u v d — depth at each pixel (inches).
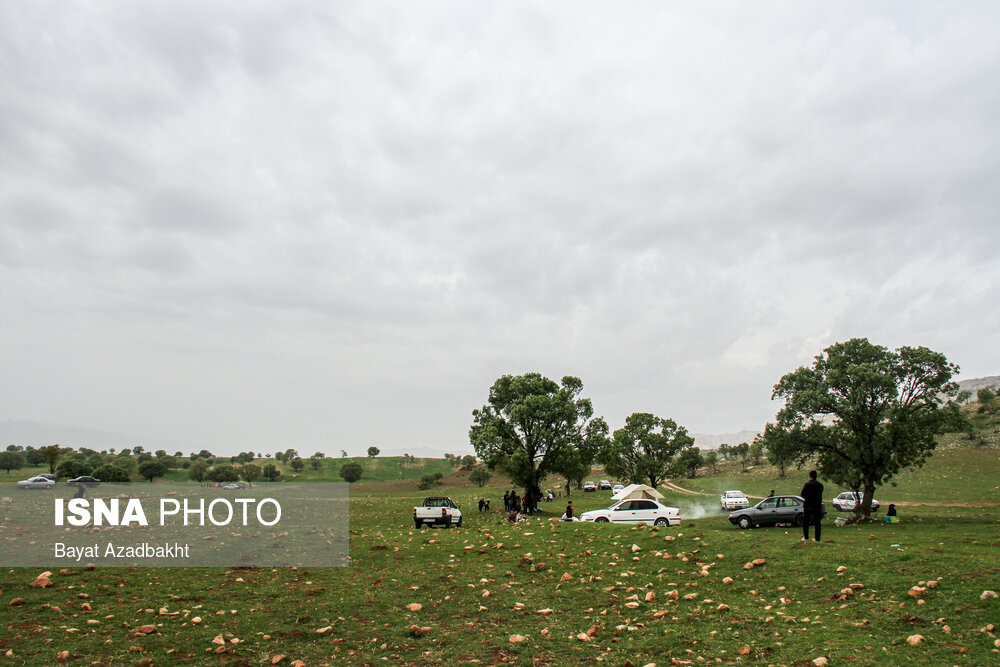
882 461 1551.4
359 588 589.9
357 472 6653.5
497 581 636.1
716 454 6501.0
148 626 424.2
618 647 413.4
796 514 1462.8
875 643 398.0
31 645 382.0
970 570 527.8
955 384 1535.4
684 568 669.3
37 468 5930.1
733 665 372.2
